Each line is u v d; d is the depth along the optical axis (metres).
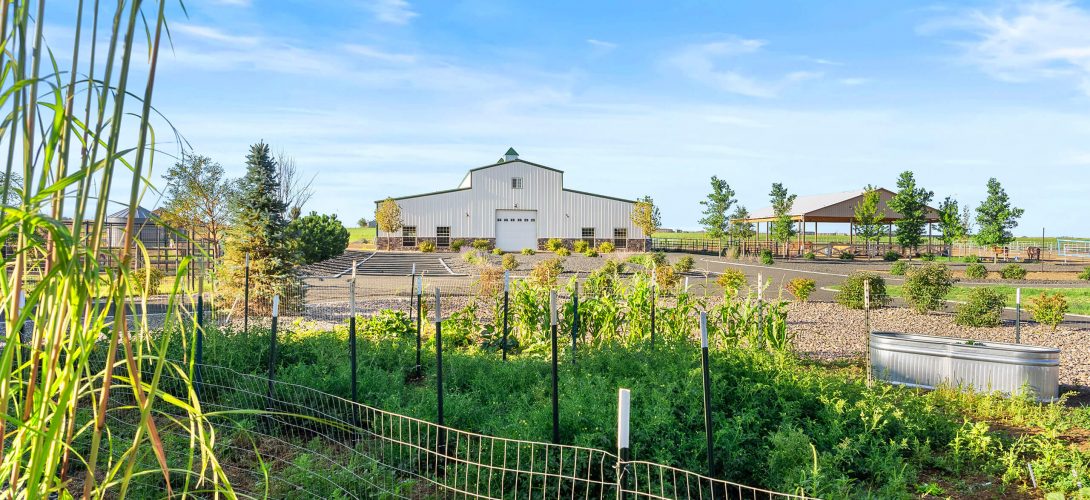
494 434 4.96
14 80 1.42
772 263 38.94
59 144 1.48
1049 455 5.30
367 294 19.92
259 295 15.15
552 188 47.44
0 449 1.52
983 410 7.37
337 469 4.62
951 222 48.34
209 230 22.77
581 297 12.09
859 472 5.25
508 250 46.88
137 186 1.48
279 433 5.45
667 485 4.37
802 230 48.62
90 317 1.53
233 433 5.24
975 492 5.05
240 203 16.06
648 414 5.08
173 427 5.22
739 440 5.01
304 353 8.11
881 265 39.59
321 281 24.69
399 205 45.84
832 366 10.21
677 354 7.32
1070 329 14.64
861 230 48.62
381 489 4.32
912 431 5.87
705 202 48.19
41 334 1.47
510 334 11.12
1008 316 16.73
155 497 4.19
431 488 4.54
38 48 1.42
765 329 10.08
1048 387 8.09
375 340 10.06
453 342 10.93
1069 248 56.31
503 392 6.74
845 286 18.38
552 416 4.93
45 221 1.33
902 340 8.97
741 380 6.41
